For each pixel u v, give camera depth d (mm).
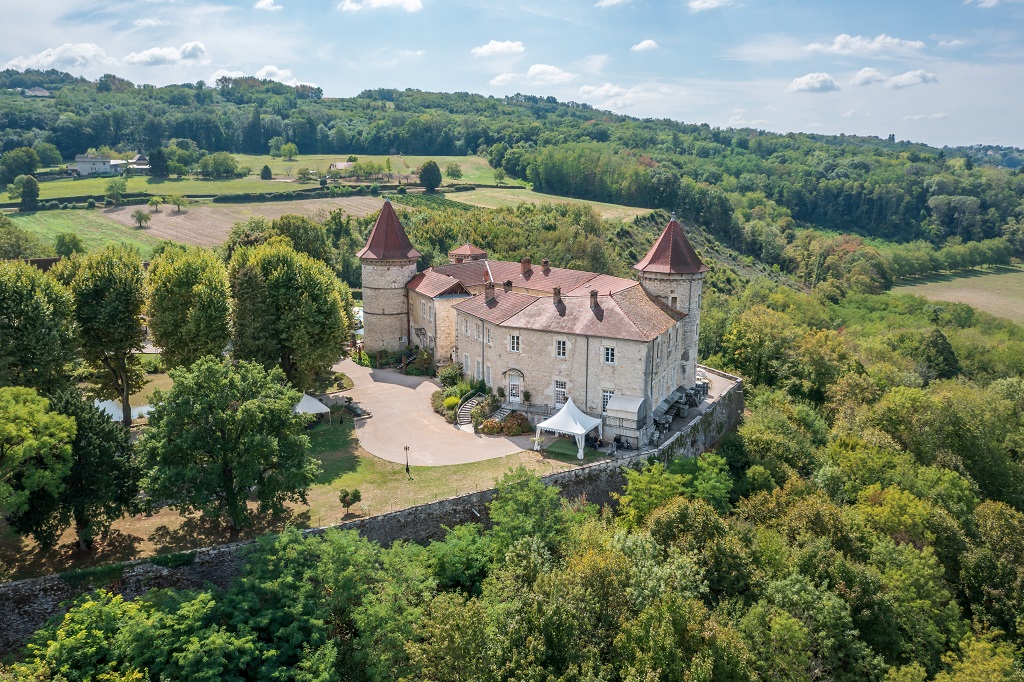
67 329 52469
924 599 40188
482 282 85125
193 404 39094
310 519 43438
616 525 44844
